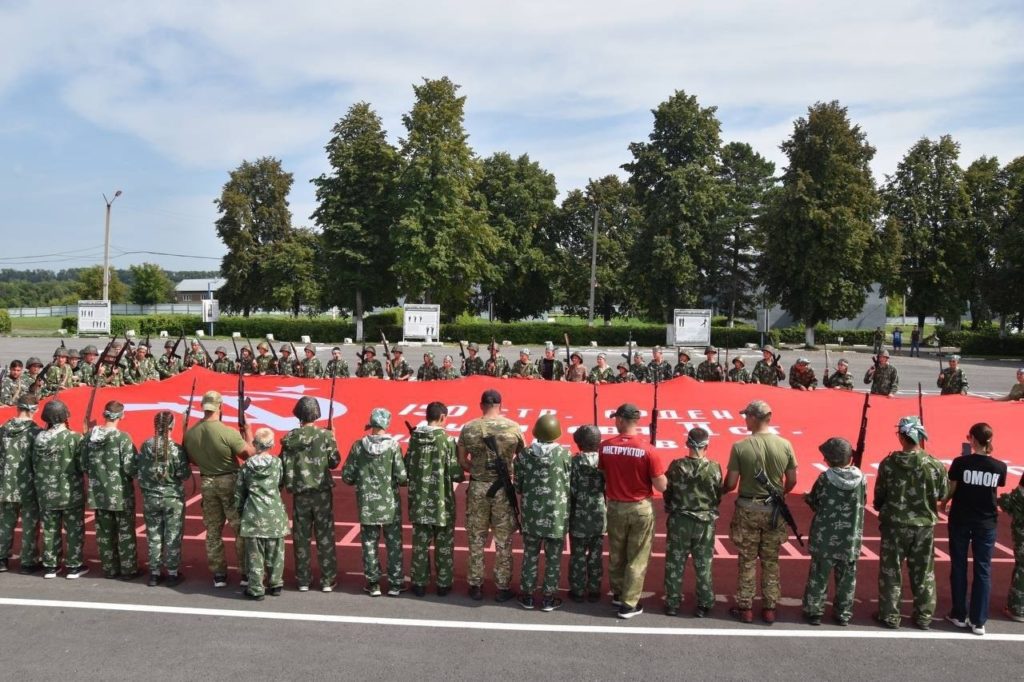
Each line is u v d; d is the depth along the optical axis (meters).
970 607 6.52
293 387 11.64
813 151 49.38
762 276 53.66
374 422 7.09
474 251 53.28
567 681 5.46
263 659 5.77
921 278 56.19
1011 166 55.91
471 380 11.79
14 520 7.81
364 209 53.31
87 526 9.67
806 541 8.81
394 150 53.19
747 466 6.70
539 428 6.79
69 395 11.34
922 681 5.54
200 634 6.24
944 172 55.50
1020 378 13.05
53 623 6.44
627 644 6.14
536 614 6.79
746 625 6.59
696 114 55.06
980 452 6.68
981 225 55.81
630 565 6.74
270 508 7.00
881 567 6.64
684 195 54.50
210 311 55.34
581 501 6.96
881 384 16.34
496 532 7.03
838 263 48.78
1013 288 48.56
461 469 7.20
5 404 13.38
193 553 8.45
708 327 42.88
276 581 7.14
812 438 10.09
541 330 53.22
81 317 51.16
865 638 6.34
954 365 16.44
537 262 62.56
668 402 11.10
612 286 66.25
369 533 7.17
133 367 16.81
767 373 16.78
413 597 7.20
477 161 54.72
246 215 72.56
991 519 6.54
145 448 7.40
